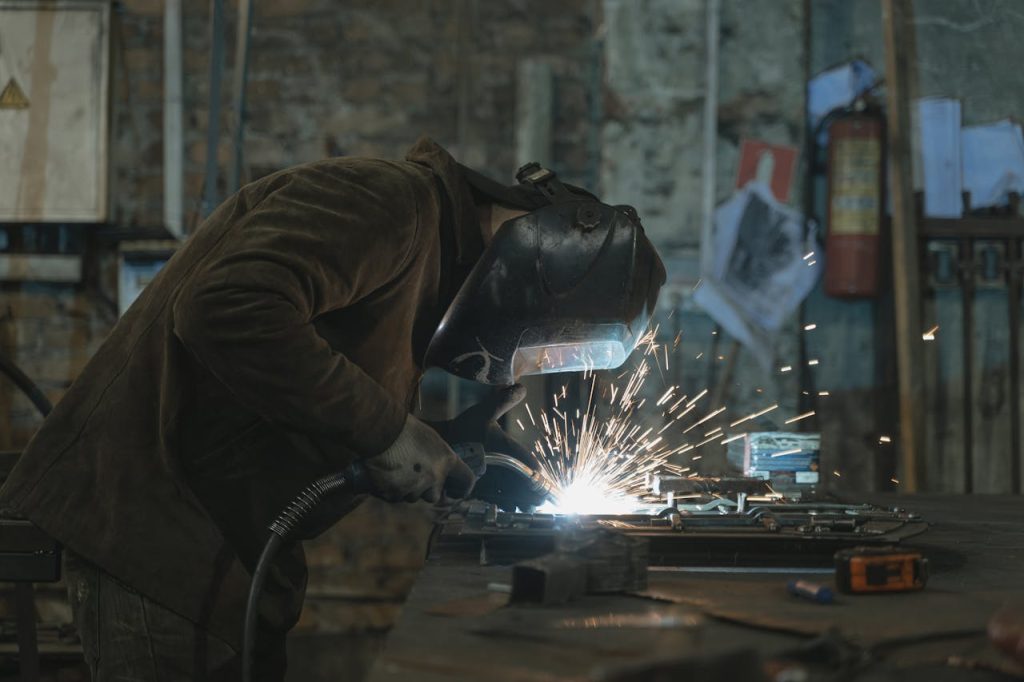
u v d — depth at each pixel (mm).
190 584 1638
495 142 4684
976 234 4445
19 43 4469
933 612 1216
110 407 1690
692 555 1516
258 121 4652
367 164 1645
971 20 4516
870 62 4516
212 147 4297
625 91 4363
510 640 1069
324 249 1482
